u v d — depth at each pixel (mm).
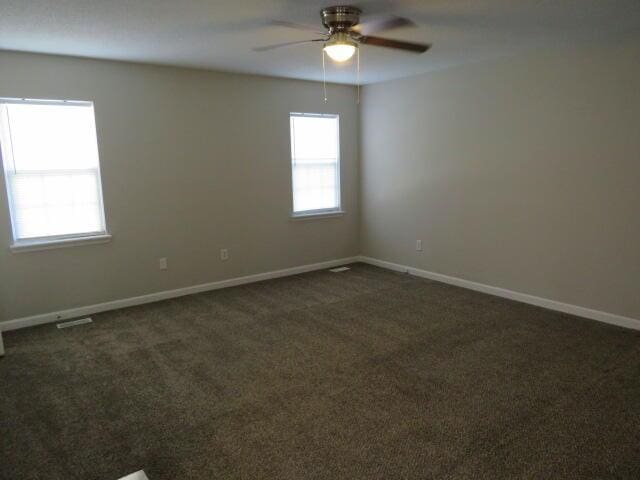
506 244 4422
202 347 3453
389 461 2113
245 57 4023
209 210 4855
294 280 5332
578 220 3842
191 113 4598
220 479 2023
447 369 3004
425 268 5344
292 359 3209
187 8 2662
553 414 2459
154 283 4613
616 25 3182
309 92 5410
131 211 4379
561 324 3750
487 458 2117
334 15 2721
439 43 3635
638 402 2557
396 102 5363
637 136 3410
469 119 4578
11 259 3846
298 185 5562
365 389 2770
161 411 2582
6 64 3637
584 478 1977
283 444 2258
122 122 4215
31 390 2852
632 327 3607
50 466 2137
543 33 3367
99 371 3092
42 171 3938
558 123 3867
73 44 3455
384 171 5672
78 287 4191
